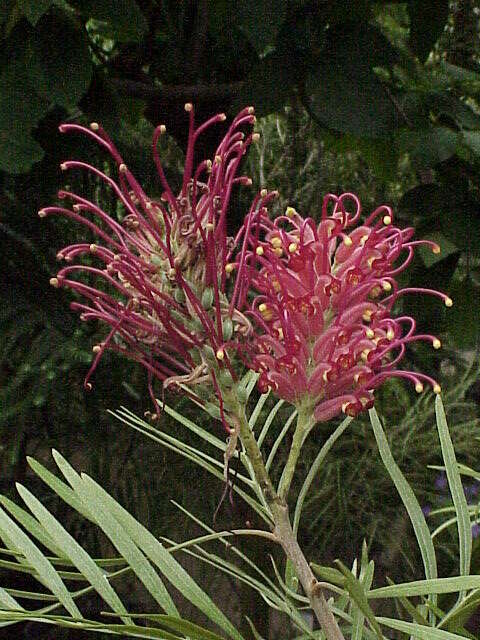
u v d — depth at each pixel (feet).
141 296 1.93
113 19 2.77
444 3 3.36
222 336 1.90
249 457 1.97
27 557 1.75
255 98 2.95
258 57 4.07
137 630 1.70
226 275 1.93
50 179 3.52
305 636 2.24
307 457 4.50
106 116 2.98
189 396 1.99
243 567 4.14
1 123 2.70
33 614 1.70
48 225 3.84
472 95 3.51
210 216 1.86
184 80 4.19
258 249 1.93
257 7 2.79
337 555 4.58
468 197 3.13
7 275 3.51
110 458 4.24
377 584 4.45
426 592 1.69
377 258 1.93
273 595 2.08
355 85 2.91
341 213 1.98
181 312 1.92
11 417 3.56
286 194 5.37
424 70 3.50
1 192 3.71
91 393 3.93
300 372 1.95
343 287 1.93
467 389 5.15
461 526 2.00
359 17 2.98
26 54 2.74
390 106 2.93
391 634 4.32
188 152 1.87
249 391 2.13
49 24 2.76
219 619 1.73
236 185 4.11
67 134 3.52
